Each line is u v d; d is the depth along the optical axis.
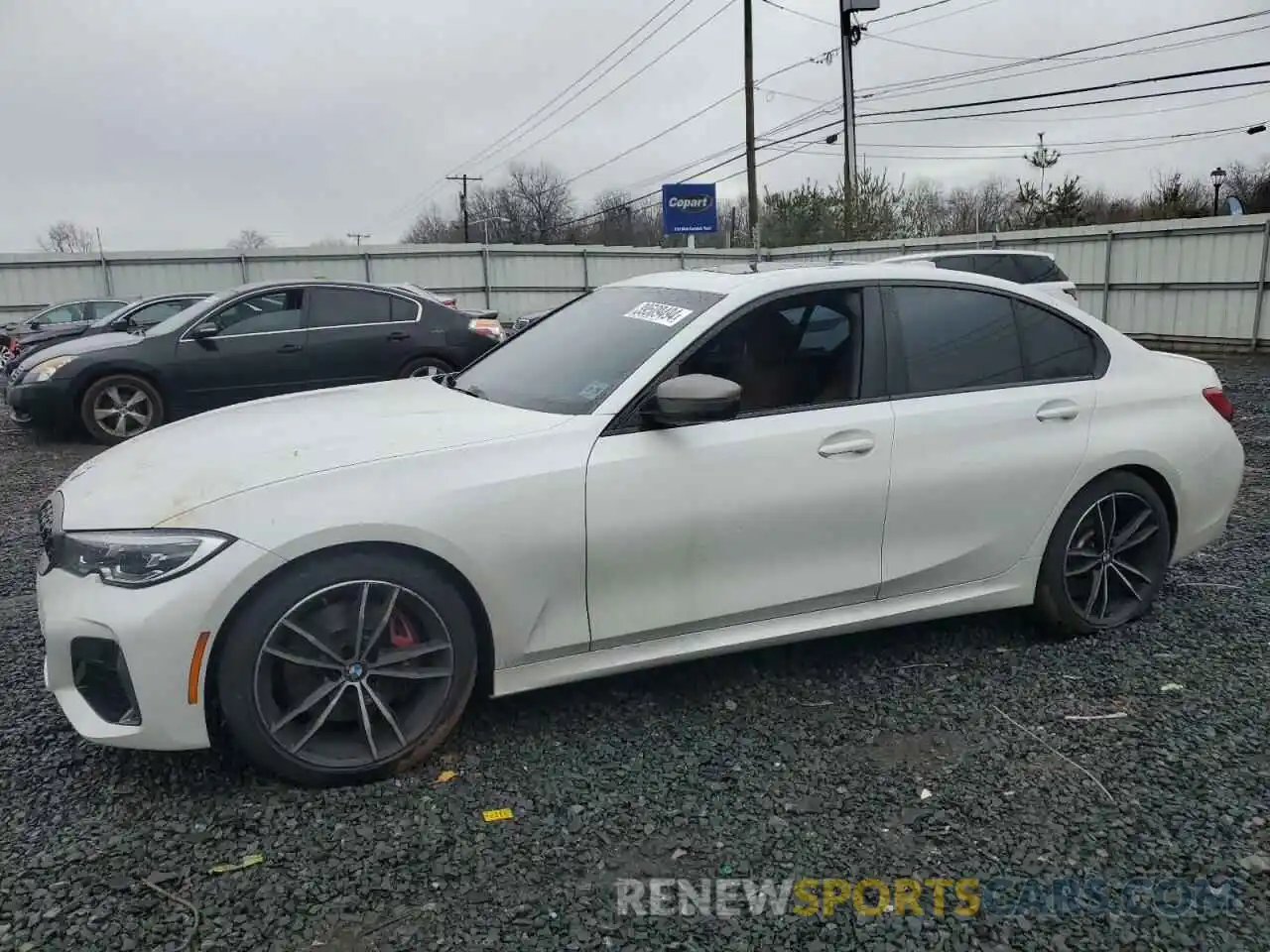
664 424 3.19
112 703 2.81
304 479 2.81
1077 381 3.94
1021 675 3.71
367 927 2.29
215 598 2.65
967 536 3.71
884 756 3.11
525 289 25.75
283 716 2.80
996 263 13.81
